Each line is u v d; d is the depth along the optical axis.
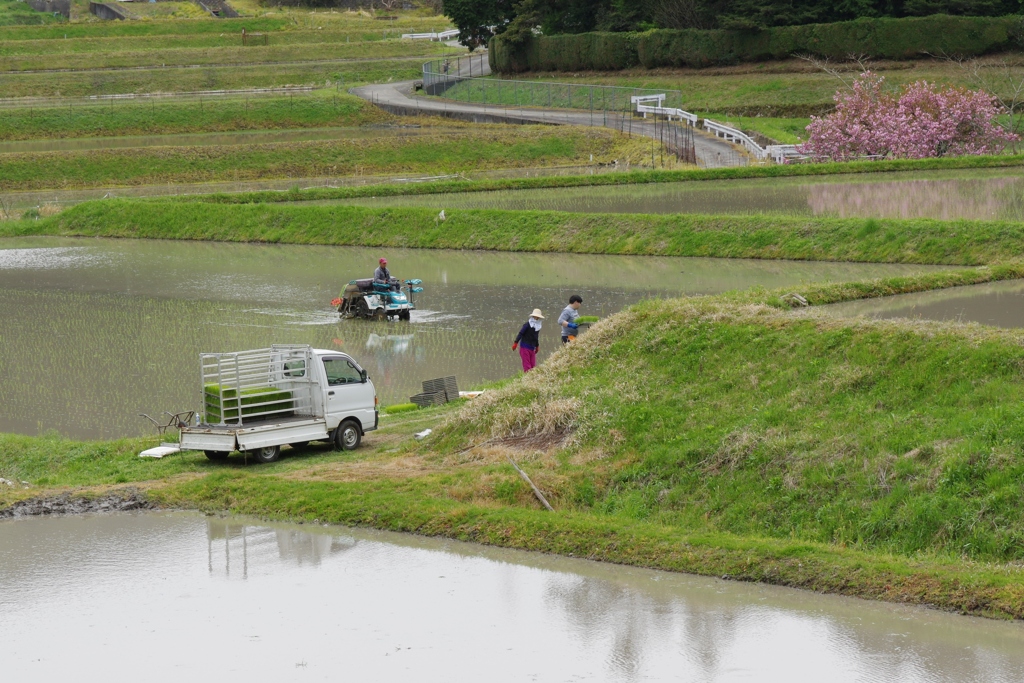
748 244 67.56
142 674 19.19
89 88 170.75
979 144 101.31
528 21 167.50
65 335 53.19
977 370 26.56
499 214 79.25
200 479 30.28
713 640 19.64
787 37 147.62
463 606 21.77
